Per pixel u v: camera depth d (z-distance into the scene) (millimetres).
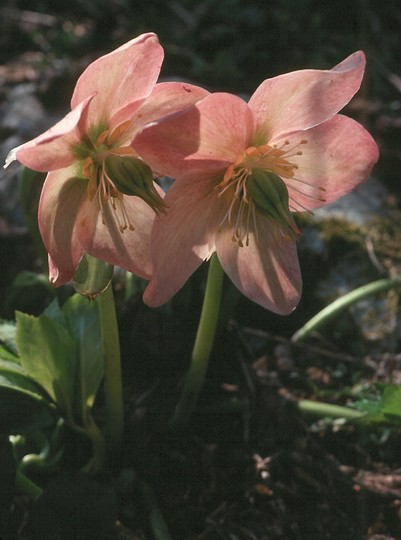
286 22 684
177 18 697
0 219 520
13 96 579
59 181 351
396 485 427
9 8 691
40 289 482
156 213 345
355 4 703
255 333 485
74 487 379
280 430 442
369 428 445
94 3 697
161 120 327
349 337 489
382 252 514
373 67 651
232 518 416
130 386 459
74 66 619
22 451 420
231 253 365
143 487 417
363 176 369
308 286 502
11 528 381
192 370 420
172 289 356
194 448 435
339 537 411
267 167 356
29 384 398
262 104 342
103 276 357
